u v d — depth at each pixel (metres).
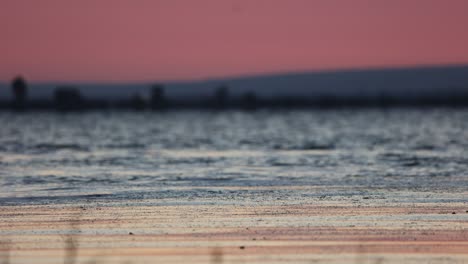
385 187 94.62
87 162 137.25
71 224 68.31
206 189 93.62
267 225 67.62
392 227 66.25
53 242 60.53
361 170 118.50
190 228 66.31
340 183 99.69
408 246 59.00
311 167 124.56
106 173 115.25
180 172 116.50
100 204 80.44
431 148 175.25
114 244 59.94
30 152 167.50
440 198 83.75
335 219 70.31
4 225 67.88
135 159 144.38
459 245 59.25
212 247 58.91
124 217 71.94
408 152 161.12
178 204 80.19
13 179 106.44
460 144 191.00
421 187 94.38
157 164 132.25
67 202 82.12
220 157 148.75
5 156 153.88
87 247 58.84
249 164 131.38
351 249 58.12
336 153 159.00
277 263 54.19
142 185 98.38
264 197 85.56
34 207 78.50
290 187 95.50
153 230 65.44
